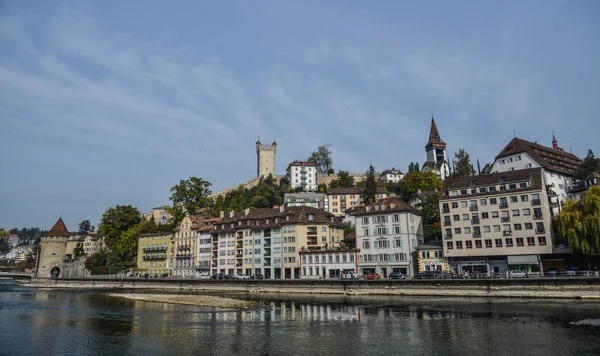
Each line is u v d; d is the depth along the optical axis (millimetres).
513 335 43625
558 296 66562
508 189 93750
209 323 55281
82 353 40656
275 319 57281
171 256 152625
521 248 89438
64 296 100375
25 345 44156
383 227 107188
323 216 125375
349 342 43000
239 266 131875
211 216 159875
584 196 80312
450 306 64000
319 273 114312
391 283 81438
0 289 128625
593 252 74438
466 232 96375
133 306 76000
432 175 172250
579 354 36312
